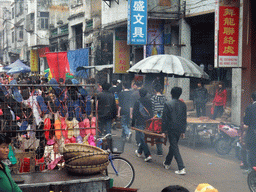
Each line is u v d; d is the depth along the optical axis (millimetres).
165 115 7180
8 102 4867
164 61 9734
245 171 7191
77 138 5223
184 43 14945
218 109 12484
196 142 10414
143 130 8078
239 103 11875
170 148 7312
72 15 26844
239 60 11023
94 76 21062
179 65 9617
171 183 6512
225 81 13766
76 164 4371
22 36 41875
